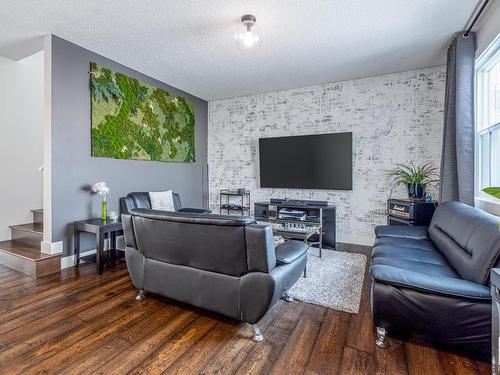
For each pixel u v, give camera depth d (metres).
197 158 5.45
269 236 1.78
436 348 1.75
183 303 2.35
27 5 2.50
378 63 3.78
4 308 2.25
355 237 4.45
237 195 5.41
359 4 2.48
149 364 1.61
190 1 2.45
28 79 3.88
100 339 1.84
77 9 2.56
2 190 3.64
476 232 1.92
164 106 4.61
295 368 1.58
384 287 1.68
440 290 1.55
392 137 4.17
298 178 4.75
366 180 4.35
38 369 1.55
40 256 3.00
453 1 2.44
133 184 4.12
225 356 1.69
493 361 1.35
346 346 1.78
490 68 2.92
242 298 1.87
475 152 2.99
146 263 2.31
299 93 4.82
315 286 2.69
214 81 4.52
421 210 3.39
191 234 1.97
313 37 3.07
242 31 2.82
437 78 3.90
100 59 3.55
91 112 3.47
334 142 4.43
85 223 3.18
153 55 3.54
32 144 3.93
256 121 5.22
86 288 2.65
